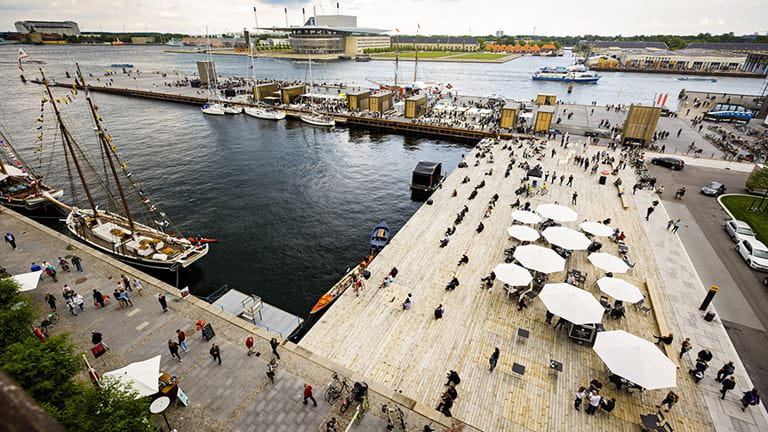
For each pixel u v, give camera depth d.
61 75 177.50
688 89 166.75
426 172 61.72
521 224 45.72
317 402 23.53
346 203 57.81
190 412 22.91
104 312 30.31
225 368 25.70
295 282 39.53
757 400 23.55
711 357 26.22
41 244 39.12
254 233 48.66
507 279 31.75
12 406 1.88
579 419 23.30
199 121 105.25
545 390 24.98
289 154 79.81
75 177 63.66
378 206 57.22
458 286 34.44
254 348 27.20
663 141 80.06
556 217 42.34
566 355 27.53
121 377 20.19
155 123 101.25
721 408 24.12
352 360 26.98
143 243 40.09
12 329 21.41
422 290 33.97
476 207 50.19
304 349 27.08
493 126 93.44
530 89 165.50
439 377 25.78
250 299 33.12
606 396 24.73
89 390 17.70
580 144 77.56
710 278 36.06
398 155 81.31
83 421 16.73
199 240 45.16
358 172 70.75
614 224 45.81
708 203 51.28
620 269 33.56
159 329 28.81
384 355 27.39
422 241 41.97
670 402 23.42
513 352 27.69
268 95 127.06
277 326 30.83
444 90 152.75
